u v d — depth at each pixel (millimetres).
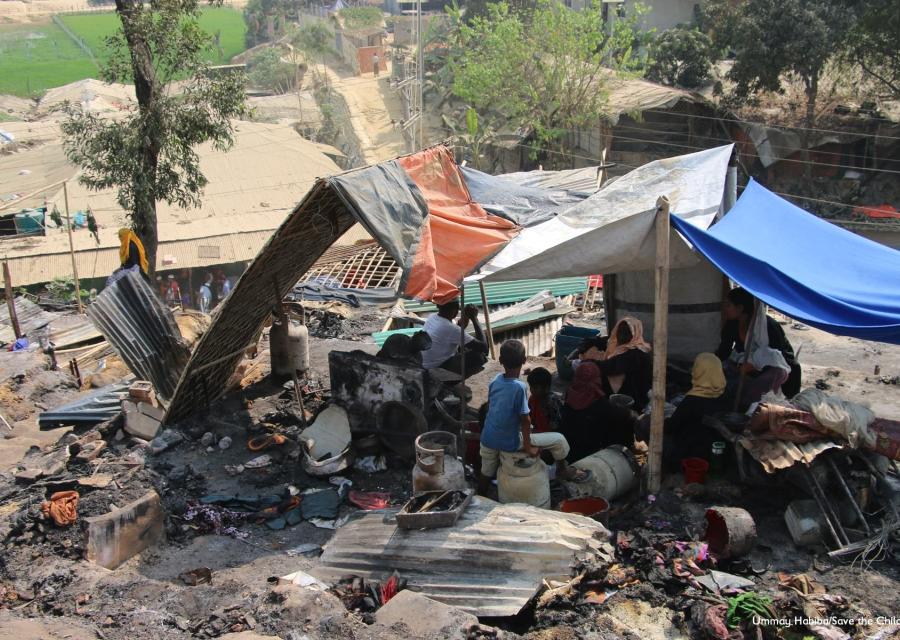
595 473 6645
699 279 8648
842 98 29141
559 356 9648
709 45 31406
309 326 12938
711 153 8891
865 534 6062
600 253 6484
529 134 32094
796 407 6523
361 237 26375
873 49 27094
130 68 14625
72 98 51625
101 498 6637
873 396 9633
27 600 5715
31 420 10023
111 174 14477
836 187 28031
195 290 26406
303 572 5980
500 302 13219
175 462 7863
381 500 7008
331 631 5027
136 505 6527
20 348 13023
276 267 8406
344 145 48938
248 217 28625
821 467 6273
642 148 30578
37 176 31469
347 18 71625
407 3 74875
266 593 5559
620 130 30750
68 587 5789
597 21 30438
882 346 12250
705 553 5742
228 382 9453
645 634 5109
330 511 6902
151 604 5551
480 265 6965
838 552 5824
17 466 7750
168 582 6016
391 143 46031
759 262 6438
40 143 39469
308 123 52000
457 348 8562
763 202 8609
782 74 29516
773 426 6375
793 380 8039
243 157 35250
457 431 7590
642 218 6328
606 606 5355
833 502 6227
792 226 8172
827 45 26328
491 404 6379
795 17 26578
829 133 27578
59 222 23688
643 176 8680
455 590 5629
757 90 28594
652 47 32531
